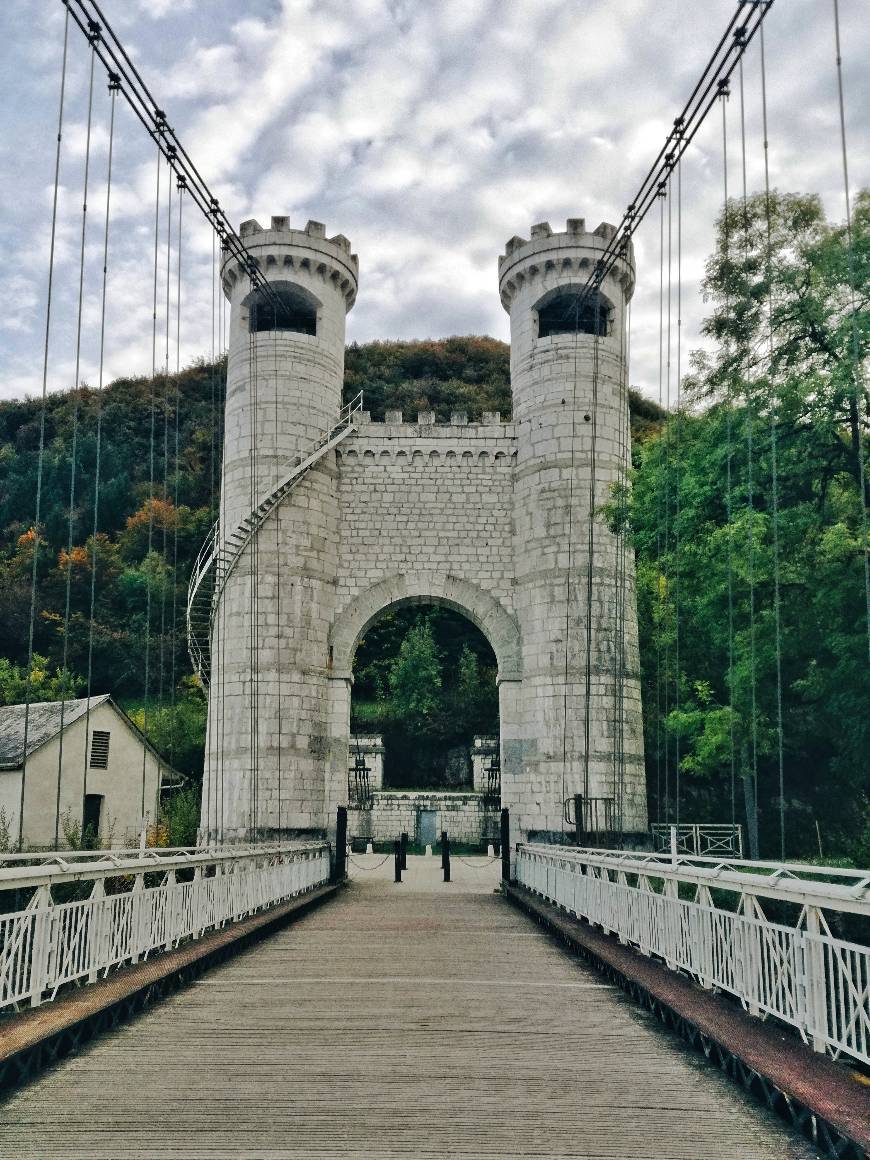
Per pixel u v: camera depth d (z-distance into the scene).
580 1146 5.71
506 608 30.33
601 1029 8.64
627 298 32.72
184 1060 7.46
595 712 28.50
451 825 50.72
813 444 20.44
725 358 21.72
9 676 48.59
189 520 68.38
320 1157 5.49
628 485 30.28
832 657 20.92
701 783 38.38
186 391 88.94
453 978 11.34
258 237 31.56
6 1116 6.14
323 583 30.00
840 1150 5.40
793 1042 6.95
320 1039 8.17
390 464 31.17
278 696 28.56
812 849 31.98
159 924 10.97
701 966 9.25
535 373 30.92
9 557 67.62
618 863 12.64
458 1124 6.07
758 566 21.25
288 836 27.78
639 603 35.25
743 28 16.94
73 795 28.23
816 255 19.98
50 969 7.98
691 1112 6.34
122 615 60.12
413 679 61.31
